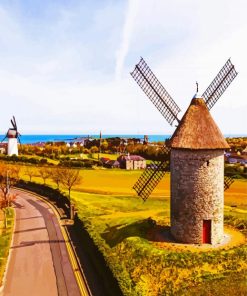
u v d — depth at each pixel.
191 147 28.56
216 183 29.25
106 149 153.25
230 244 28.77
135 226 34.03
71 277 27.36
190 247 28.19
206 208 28.88
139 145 144.88
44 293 24.75
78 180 65.81
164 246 28.53
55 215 47.59
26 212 49.50
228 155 107.81
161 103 34.41
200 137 28.94
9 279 27.23
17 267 29.56
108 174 87.00
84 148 151.25
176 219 30.03
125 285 21.89
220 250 27.14
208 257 25.97
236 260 25.77
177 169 29.92
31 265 29.92
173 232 30.53
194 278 24.31
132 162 104.12
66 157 113.50
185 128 29.75
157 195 59.81
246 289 22.59
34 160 100.00
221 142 29.30
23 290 25.30
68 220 44.72
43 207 52.59
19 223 43.69
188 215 29.19
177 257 26.02
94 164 104.00
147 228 33.19
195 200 28.98
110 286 23.72
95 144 162.88
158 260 26.06
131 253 27.92
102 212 46.50
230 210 43.97
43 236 38.03
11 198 53.31
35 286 25.94
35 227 41.66
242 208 47.62
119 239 32.06
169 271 25.06
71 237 37.44
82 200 54.22
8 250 33.62
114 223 38.94
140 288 22.16
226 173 80.06
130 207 50.06
